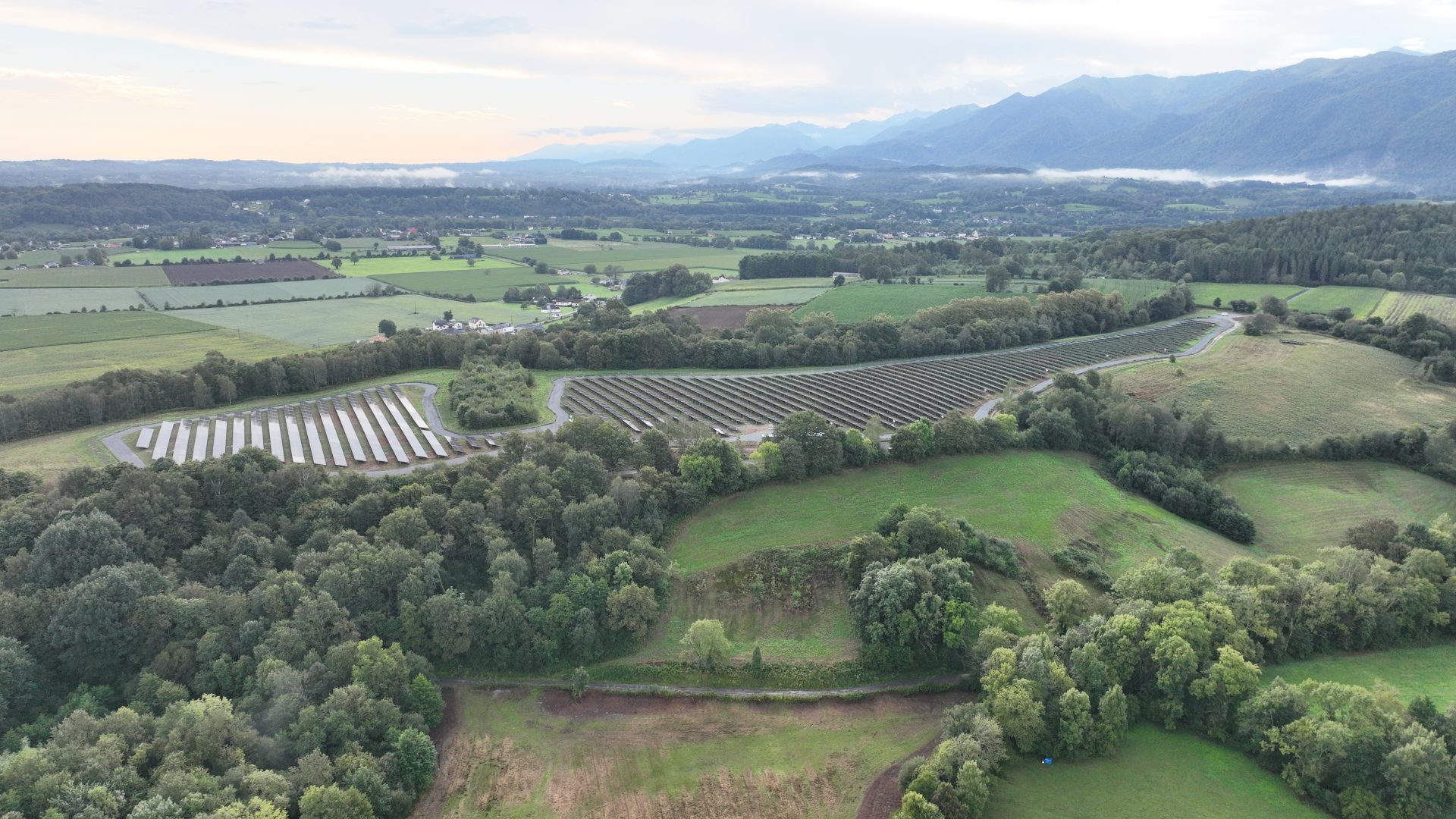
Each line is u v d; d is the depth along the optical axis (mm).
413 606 102188
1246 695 84250
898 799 81688
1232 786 77875
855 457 149125
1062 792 78188
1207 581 103812
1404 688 89688
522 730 94000
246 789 72562
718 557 122562
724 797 83250
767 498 138250
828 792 83500
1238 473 167500
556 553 114500
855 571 116250
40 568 97312
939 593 106000
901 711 96438
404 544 111938
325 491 124438
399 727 87000
